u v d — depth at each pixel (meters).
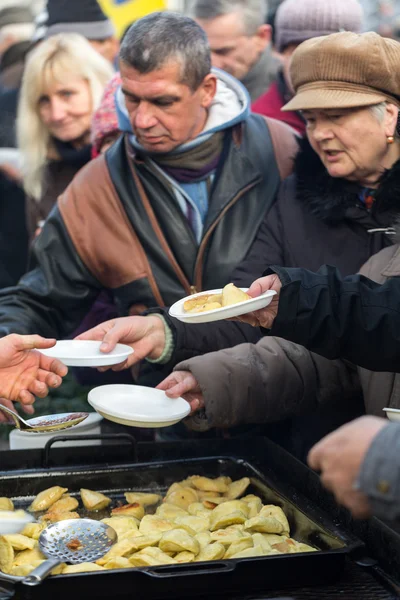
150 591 1.10
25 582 1.04
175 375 1.62
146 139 1.94
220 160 2.07
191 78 1.87
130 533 1.30
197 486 1.51
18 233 3.02
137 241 2.07
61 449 1.57
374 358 1.37
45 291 2.10
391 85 1.66
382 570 1.20
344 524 1.33
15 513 1.35
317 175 1.87
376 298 1.36
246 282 1.89
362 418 0.87
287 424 1.94
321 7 2.28
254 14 2.61
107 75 2.73
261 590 1.15
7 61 3.23
